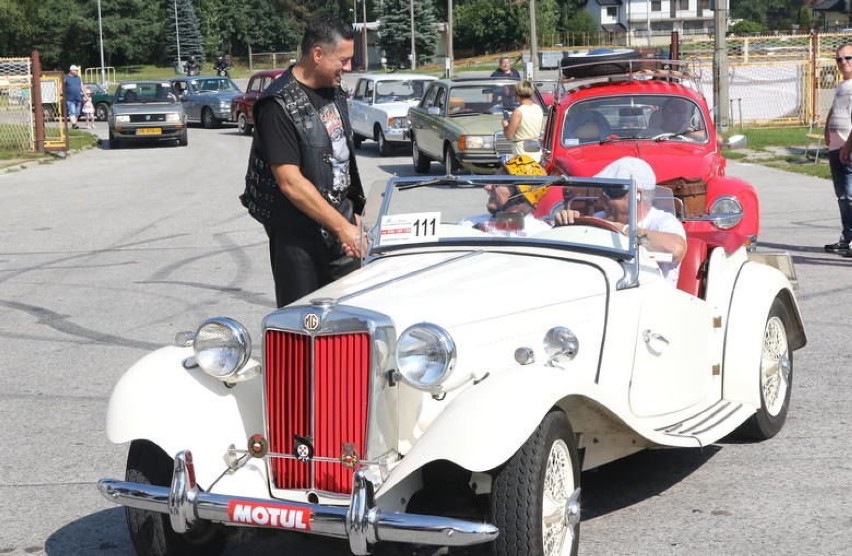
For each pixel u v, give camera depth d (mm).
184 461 4258
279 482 4484
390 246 5551
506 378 4289
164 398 4605
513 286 4875
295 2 111188
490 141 19141
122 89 31859
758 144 24609
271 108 5660
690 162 11406
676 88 12516
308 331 4336
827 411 6844
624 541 4980
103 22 98938
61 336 9281
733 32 105375
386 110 25438
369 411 4262
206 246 13867
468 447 4059
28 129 29078
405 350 4219
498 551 4168
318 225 5773
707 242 6406
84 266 12625
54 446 6566
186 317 9828
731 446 6320
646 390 5348
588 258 5234
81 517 5492
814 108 29109
